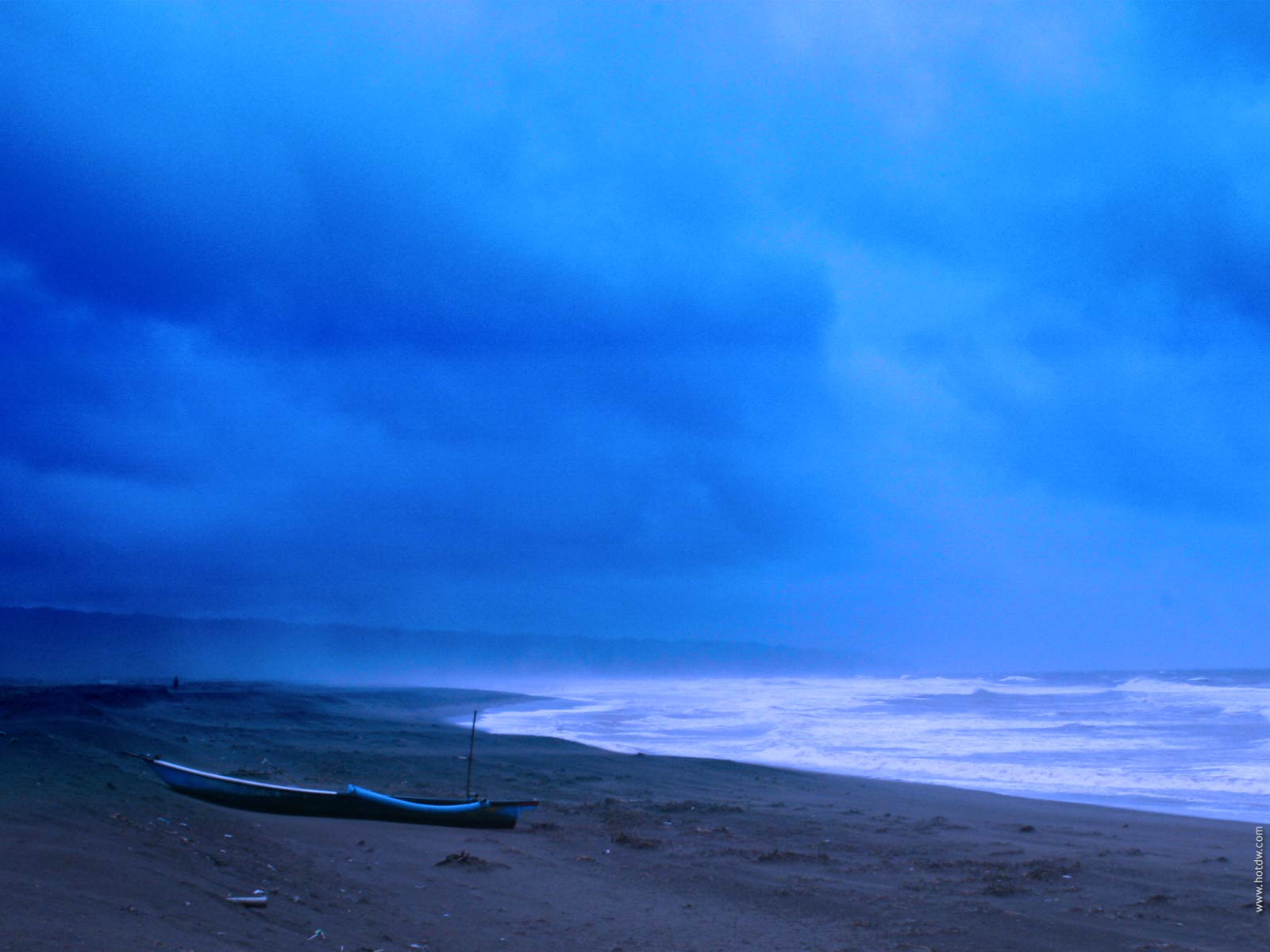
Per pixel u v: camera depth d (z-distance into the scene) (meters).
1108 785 22.42
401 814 13.97
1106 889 11.11
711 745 33.28
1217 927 9.52
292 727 30.95
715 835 14.55
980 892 10.91
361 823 13.65
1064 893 10.90
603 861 12.32
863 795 20.17
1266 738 32.97
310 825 13.03
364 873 10.42
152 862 8.27
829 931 9.25
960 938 9.05
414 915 8.77
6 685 54.84
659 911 9.83
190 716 31.61
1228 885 11.34
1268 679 110.19
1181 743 31.84
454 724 42.97
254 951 6.27
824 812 17.38
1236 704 53.78
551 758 24.84
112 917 6.23
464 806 14.16
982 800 19.44
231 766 18.98
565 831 14.49
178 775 13.28
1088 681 113.88
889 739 35.00
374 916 8.41
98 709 24.09
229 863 9.17
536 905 9.76
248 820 12.29
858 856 13.06
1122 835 15.19
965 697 71.81
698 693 83.94
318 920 7.79
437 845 12.59
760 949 8.52
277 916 7.59
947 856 13.08
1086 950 8.75
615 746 33.09
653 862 12.41
